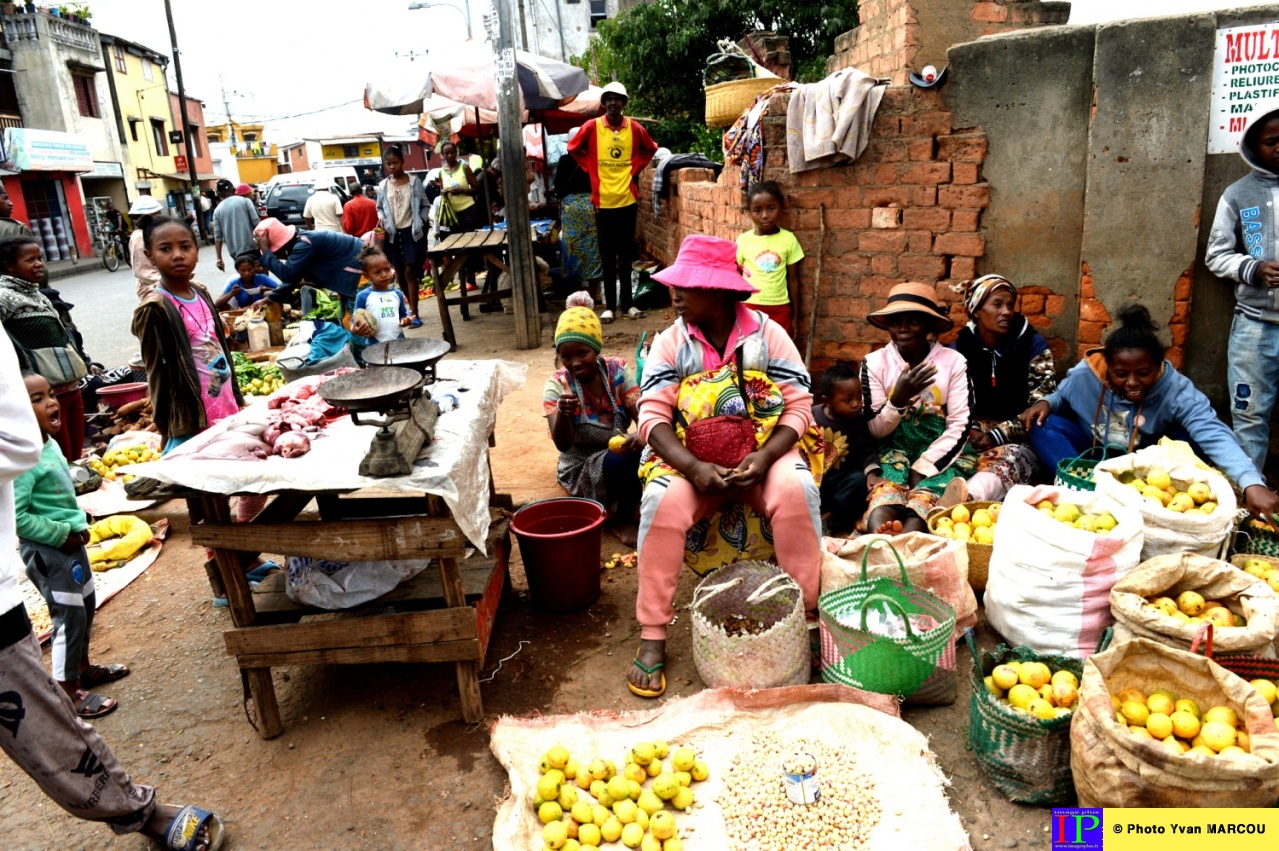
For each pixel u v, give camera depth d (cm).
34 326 557
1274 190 404
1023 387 450
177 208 3872
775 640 301
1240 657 261
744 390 332
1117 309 465
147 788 254
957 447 420
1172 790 219
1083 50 445
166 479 269
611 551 446
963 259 491
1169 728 240
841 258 520
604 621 377
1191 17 418
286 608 312
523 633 371
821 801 254
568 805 259
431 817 269
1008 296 435
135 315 379
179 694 344
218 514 287
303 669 356
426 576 328
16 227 583
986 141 473
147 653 376
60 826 277
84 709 329
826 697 294
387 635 297
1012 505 325
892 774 265
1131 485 352
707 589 325
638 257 1277
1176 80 426
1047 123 461
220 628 394
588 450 457
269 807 278
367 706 328
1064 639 307
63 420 581
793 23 1502
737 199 645
